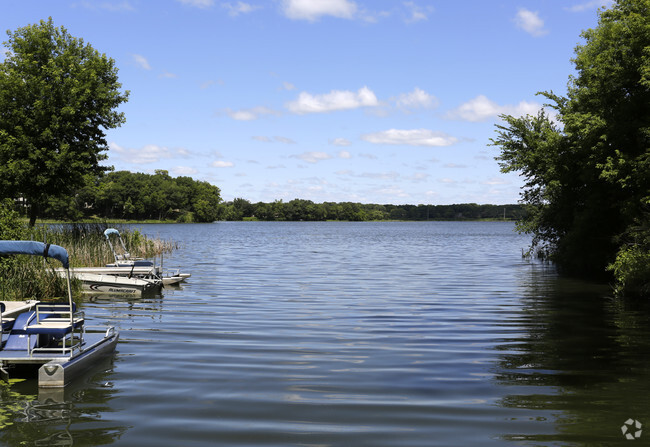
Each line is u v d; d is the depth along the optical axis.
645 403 7.85
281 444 6.38
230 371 9.51
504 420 7.18
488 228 163.88
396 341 12.00
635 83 23.44
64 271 19.38
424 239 79.88
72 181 31.75
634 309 16.73
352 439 6.54
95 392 8.38
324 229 144.88
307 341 11.94
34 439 6.55
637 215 22.48
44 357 9.39
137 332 12.87
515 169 30.83
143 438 6.57
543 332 13.09
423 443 6.43
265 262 35.25
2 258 17.95
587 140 24.34
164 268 29.92
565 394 8.28
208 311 16.00
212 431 6.79
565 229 31.28
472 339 12.26
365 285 22.83
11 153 29.48
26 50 31.88
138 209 165.50
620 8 25.77
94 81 32.47
